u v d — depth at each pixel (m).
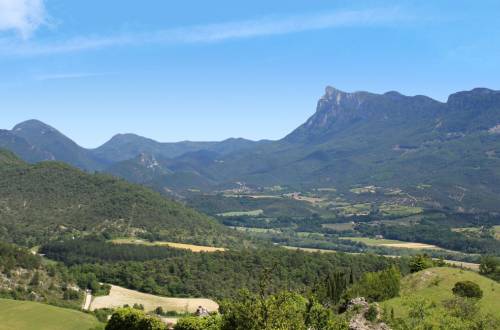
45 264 195.38
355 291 95.50
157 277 193.88
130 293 182.75
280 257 198.88
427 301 80.69
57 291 175.25
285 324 45.44
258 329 45.34
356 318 72.00
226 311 57.22
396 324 70.00
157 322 97.81
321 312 56.66
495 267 132.38
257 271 192.88
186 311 156.88
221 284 186.38
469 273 100.06
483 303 82.69
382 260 190.88
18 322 131.38
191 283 188.25
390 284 94.81
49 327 129.38
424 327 67.50
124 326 98.62
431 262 129.25
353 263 189.12
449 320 69.44
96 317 148.25
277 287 163.38
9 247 189.12
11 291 164.00
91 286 185.38
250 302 47.16
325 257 196.00
